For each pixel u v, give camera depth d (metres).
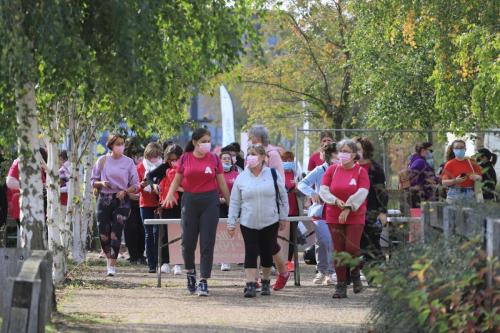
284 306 27.91
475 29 42.72
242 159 39.59
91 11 24.53
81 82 25.28
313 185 33.59
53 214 33.31
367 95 63.50
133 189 37.56
